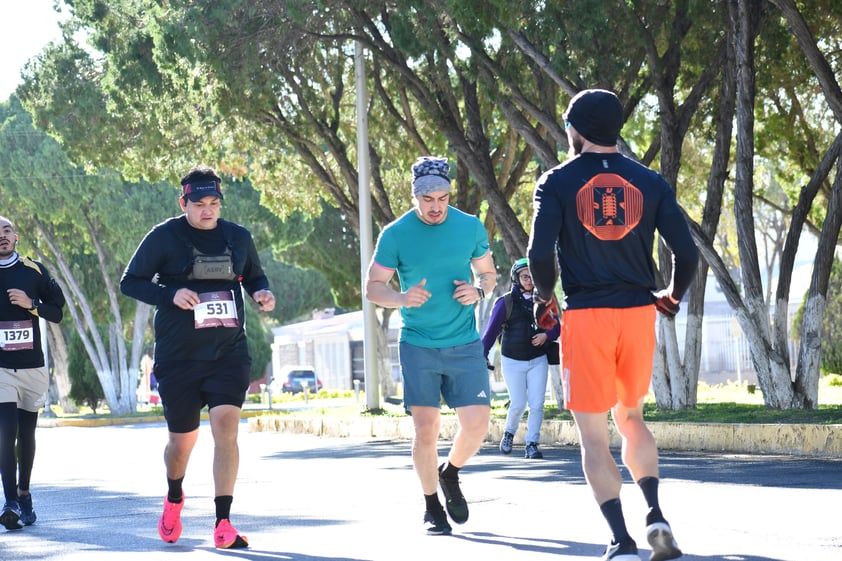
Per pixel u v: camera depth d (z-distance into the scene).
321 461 21.47
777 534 9.64
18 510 12.56
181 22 28.97
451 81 33.62
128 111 35.84
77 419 57.53
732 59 25.75
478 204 36.38
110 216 56.53
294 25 29.70
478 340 10.30
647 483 7.97
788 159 36.84
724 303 64.75
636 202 7.95
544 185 8.01
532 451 19.52
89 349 62.09
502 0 23.00
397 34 27.36
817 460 17.28
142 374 98.75
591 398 7.96
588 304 7.93
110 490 17.17
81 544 10.99
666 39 28.47
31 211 59.41
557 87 32.00
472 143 31.12
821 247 24.14
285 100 35.34
